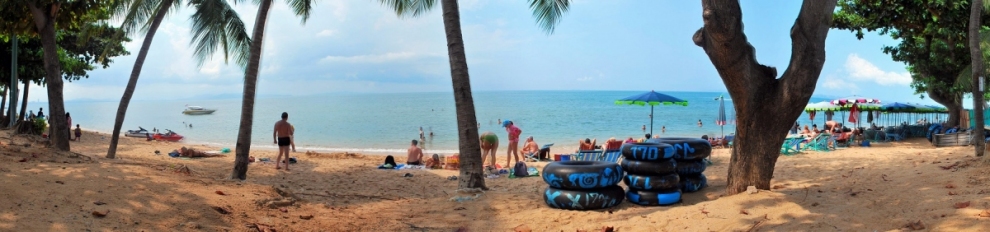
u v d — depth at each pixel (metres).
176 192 6.69
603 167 7.45
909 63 22.33
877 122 35.50
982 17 16.19
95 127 53.47
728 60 6.66
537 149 17.47
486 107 80.00
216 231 5.61
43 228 4.67
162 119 68.81
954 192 6.23
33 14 11.12
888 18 16.59
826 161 12.75
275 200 7.31
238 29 15.57
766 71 7.12
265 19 10.76
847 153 15.09
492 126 44.75
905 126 23.16
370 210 7.90
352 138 34.19
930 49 20.94
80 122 67.69
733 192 7.60
